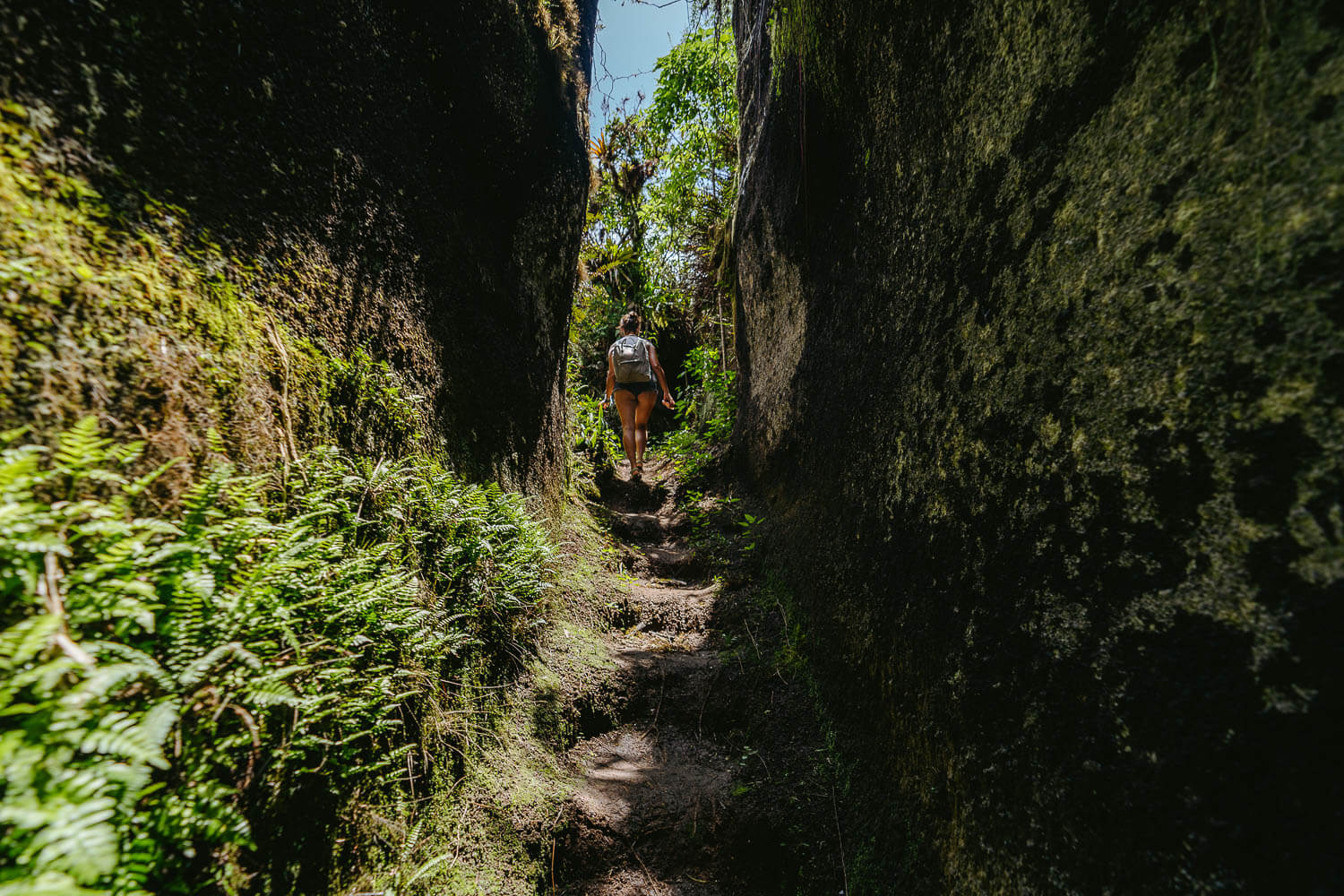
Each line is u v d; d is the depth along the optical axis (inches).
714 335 343.3
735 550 161.2
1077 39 48.4
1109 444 41.9
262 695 44.4
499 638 97.7
